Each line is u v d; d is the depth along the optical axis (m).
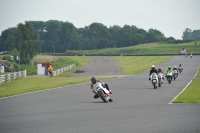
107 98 42.53
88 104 40.09
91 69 149.88
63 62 199.88
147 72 126.31
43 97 49.28
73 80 91.50
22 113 33.31
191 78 94.69
